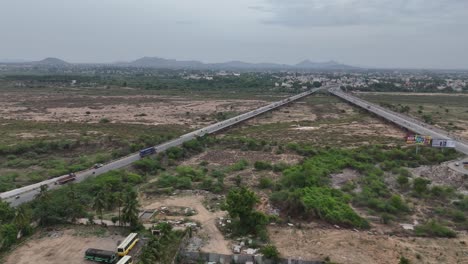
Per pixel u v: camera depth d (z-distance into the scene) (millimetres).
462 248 58000
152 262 49531
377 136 144875
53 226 63188
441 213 71250
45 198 66250
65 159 111375
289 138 142375
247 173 97062
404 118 181500
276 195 76250
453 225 66562
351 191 81938
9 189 80500
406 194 82188
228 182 89000
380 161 108188
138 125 167500
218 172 95625
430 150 115375
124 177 88125
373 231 63625
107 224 63938
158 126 166125
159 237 57906
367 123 178000
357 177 93188
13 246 55812
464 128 161500
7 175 90625
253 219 61812
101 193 69188
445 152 113312
